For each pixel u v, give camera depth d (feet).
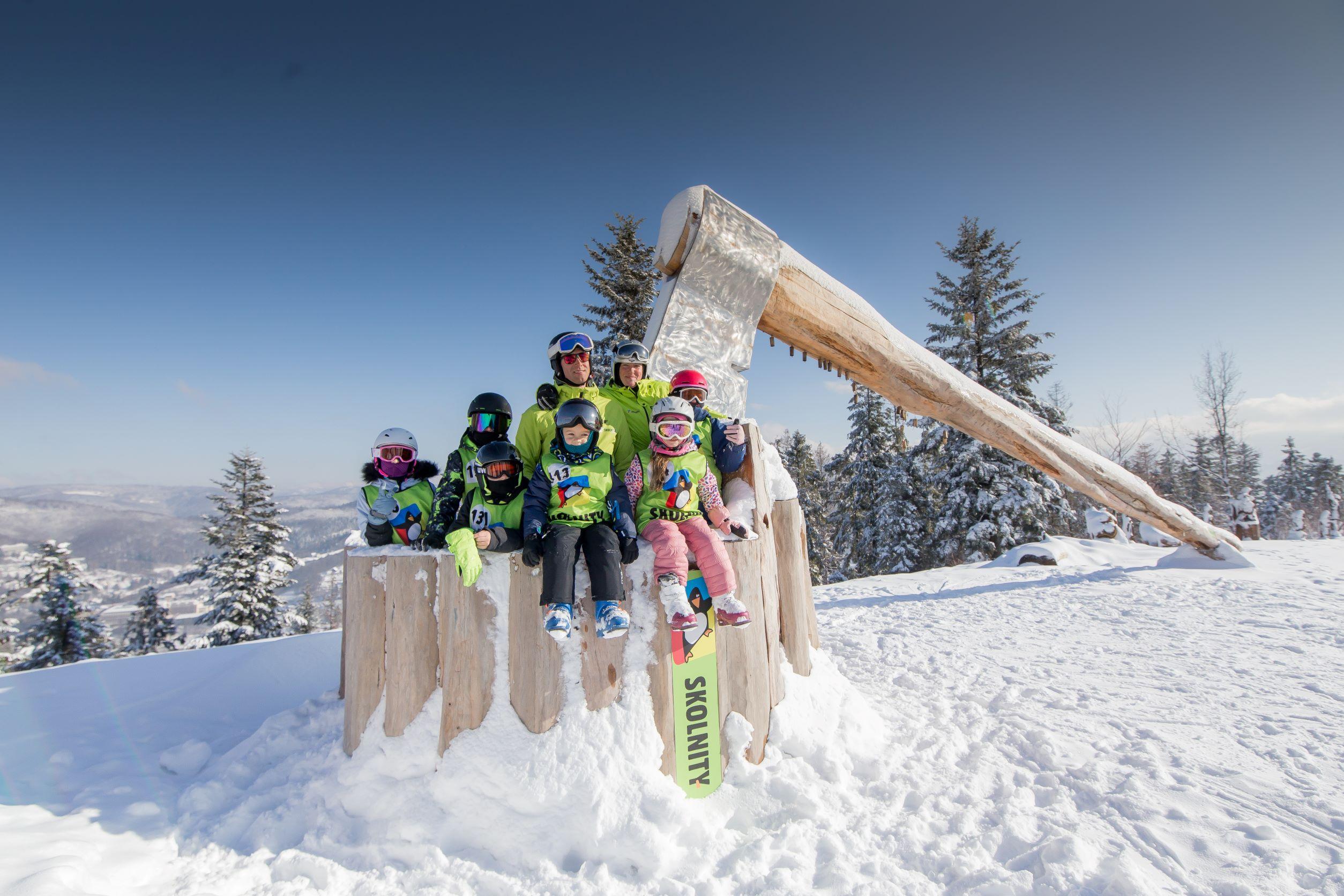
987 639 19.45
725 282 14.48
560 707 9.12
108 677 17.67
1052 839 7.88
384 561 9.90
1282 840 7.90
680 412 10.09
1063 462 25.77
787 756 10.20
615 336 70.44
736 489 11.16
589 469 9.61
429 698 9.39
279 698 15.94
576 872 7.96
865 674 15.97
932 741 11.31
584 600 9.36
